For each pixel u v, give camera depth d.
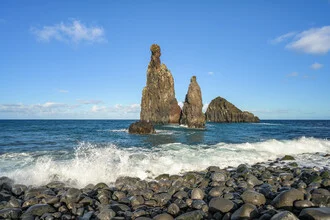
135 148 17.84
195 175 9.98
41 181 9.19
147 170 10.97
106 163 11.56
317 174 9.55
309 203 6.00
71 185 8.95
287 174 10.07
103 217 5.75
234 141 24.22
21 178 9.30
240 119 96.62
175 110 65.69
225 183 9.00
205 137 28.89
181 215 5.72
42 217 6.01
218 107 100.12
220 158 14.04
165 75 67.00
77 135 29.56
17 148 17.25
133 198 7.09
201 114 53.22
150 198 7.50
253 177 9.41
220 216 5.90
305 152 18.33
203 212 5.95
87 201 6.95
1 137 25.62
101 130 40.28
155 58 68.75
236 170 11.59
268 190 7.65
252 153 16.08
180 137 28.62
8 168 10.84
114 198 7.47
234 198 6.95
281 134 34.66
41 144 19.75
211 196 7.32
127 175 10.05
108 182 9.38
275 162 14.07
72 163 11.37
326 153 18.02
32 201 6.94
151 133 34.44
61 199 7.02
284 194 6.37
